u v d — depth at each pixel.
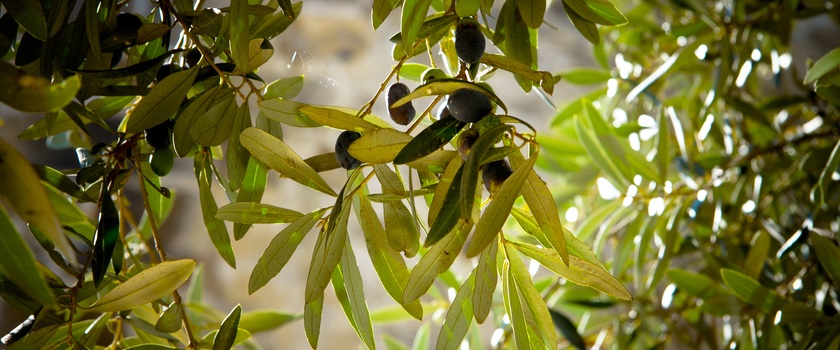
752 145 1.34
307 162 0.76
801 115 1.41
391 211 0.76
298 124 0.76
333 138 2.02
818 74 0.92
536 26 0.78
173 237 1.92
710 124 1.20
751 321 1.06
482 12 0.81
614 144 1.11
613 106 1.44
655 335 1.38
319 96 1.99
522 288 0.76
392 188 0.74
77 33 0.78
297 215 0.76
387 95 0.75
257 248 1.98
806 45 1.96
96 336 0.84
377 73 2.04
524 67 0.76
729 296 1.08
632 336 1.29
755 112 1.28
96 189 0.83
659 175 1.15
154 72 0.81
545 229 0.71
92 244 0.80
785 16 1.20
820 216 1.22
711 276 1.21
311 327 0.75
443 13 0.81
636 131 1.27
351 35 2.07
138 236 1.00
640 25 1.50
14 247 0.62
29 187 0.62
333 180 2.02
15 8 0.74
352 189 0.77
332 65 2.03
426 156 0.72
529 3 0.78
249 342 1.20
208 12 0.79
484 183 0.72
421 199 1.68
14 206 0.62
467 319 0.77
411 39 0.74
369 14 2.10
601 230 1.16
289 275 1.96
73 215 0.94
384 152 0.71
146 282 0.75
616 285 0.75
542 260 0.76
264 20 0.83
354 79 2.02
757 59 1.31
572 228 1.42
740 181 1.30
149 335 0.92
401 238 0.76
